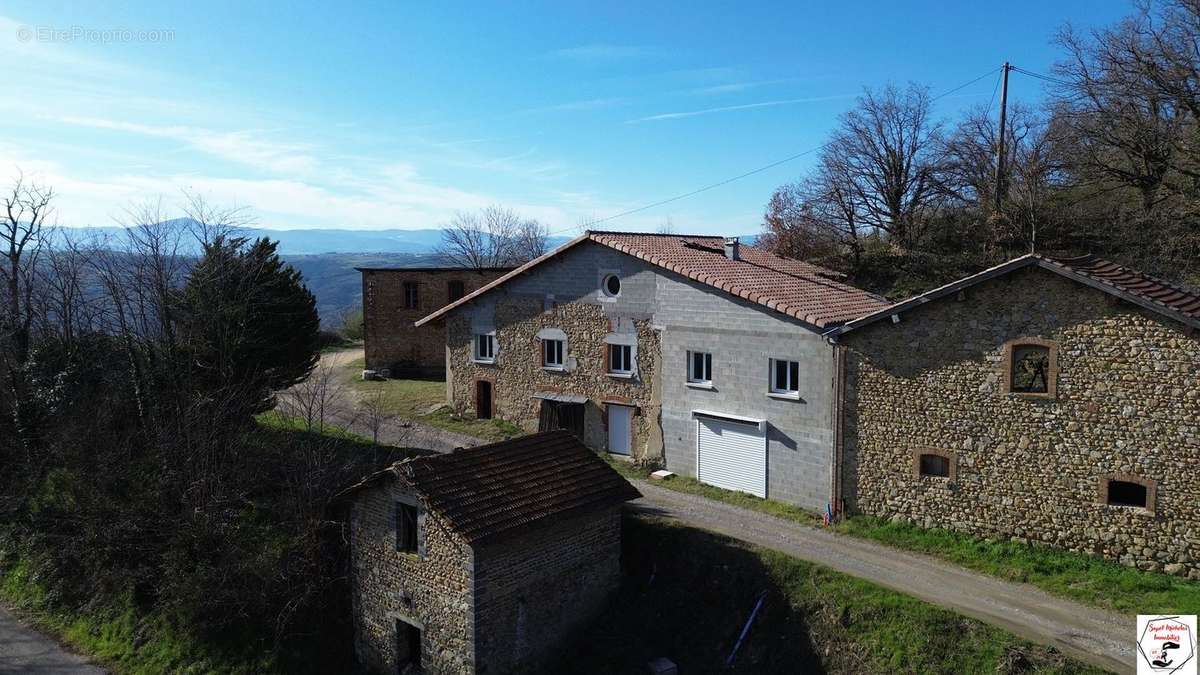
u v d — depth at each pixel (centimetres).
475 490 1608
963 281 1723
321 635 1812
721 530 1897
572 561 1716
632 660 1634
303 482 2047
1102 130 3322
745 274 2444
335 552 1889
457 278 3903
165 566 2030
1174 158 3145
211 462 2167
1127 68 3222
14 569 2334
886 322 1869
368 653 1759
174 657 1875
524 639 1617
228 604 1898
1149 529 1562
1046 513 1680
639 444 2505
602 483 1792
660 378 2430
